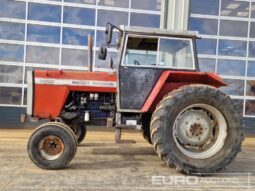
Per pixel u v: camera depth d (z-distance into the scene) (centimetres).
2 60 806
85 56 834
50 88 481
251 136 866
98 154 544
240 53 873
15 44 811
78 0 830
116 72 484
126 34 474
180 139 450
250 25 875
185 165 433
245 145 712
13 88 809
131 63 474
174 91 445
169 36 478
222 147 446
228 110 447
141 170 453
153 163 494
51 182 387
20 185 372
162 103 440
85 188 370
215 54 866
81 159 506
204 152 447
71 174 422
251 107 873
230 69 870
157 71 473
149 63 476
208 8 859
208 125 455
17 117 809
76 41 832
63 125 451
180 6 825
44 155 441
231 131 448
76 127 564
